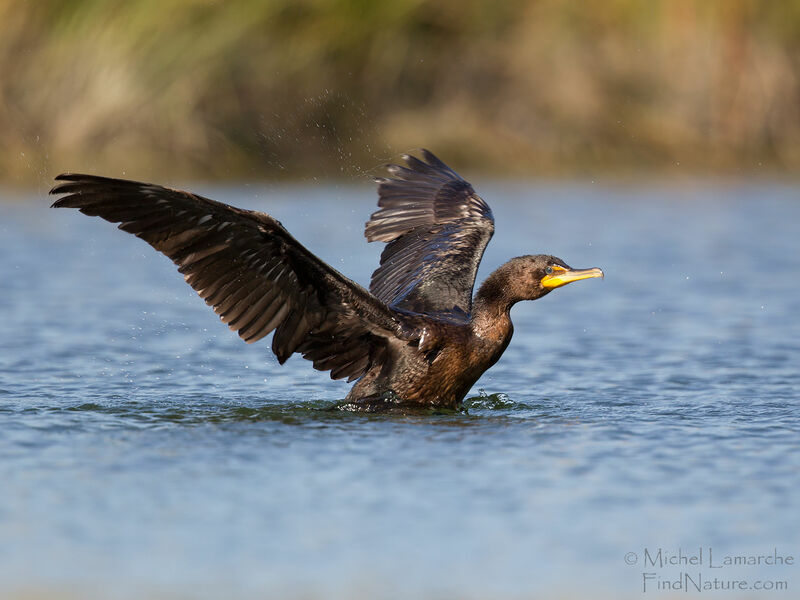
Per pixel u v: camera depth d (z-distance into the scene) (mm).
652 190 29391
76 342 14602
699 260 21016
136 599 6656
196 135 26938
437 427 10352
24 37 26188
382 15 29766
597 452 9492
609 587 6938
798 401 11719
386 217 12922
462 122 30938
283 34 28422
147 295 17828
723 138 32250
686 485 8625
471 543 7488
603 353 14469
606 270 20172
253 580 6918
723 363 13789
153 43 26516
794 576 7156
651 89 32031
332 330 10906
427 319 11109
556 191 28984
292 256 10133
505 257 20250
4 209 24609
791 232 23859
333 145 28766
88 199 9367
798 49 32594
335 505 8117
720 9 31859
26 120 26047
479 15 31016
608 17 31719
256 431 10133
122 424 10375
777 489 8555
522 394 12164
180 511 7977
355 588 6832
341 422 10547
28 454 9281
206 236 9875
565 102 31469
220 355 14188
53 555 7250
